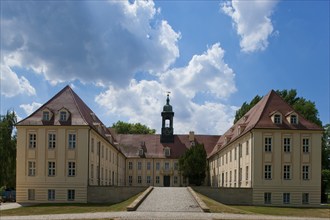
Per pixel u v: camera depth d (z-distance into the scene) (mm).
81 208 43969
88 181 55812
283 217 33656
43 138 55969
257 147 56656
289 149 56969
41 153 55812
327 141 83562
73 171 55625
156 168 98938
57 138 55969
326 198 74500
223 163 79750
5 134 74938
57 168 55562
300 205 56000
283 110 59562
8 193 69062
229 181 72750
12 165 74938
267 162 56469
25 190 55344
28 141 56094
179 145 102000
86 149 55750
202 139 104812
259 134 56875
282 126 57219
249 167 58281
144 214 32312
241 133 63625
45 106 58438
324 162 83000
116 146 81000
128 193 55156
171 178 98500
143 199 43375
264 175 56312
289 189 56188
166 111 103125
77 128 56062
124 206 39250
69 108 58656
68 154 55719
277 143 56844
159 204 40156
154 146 101562
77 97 63625
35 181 55375
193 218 29562
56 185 55250
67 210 41469
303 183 56438
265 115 58656
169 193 50219
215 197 55625
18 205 51938
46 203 54219
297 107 77562
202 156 84312
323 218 34812
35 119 56812
